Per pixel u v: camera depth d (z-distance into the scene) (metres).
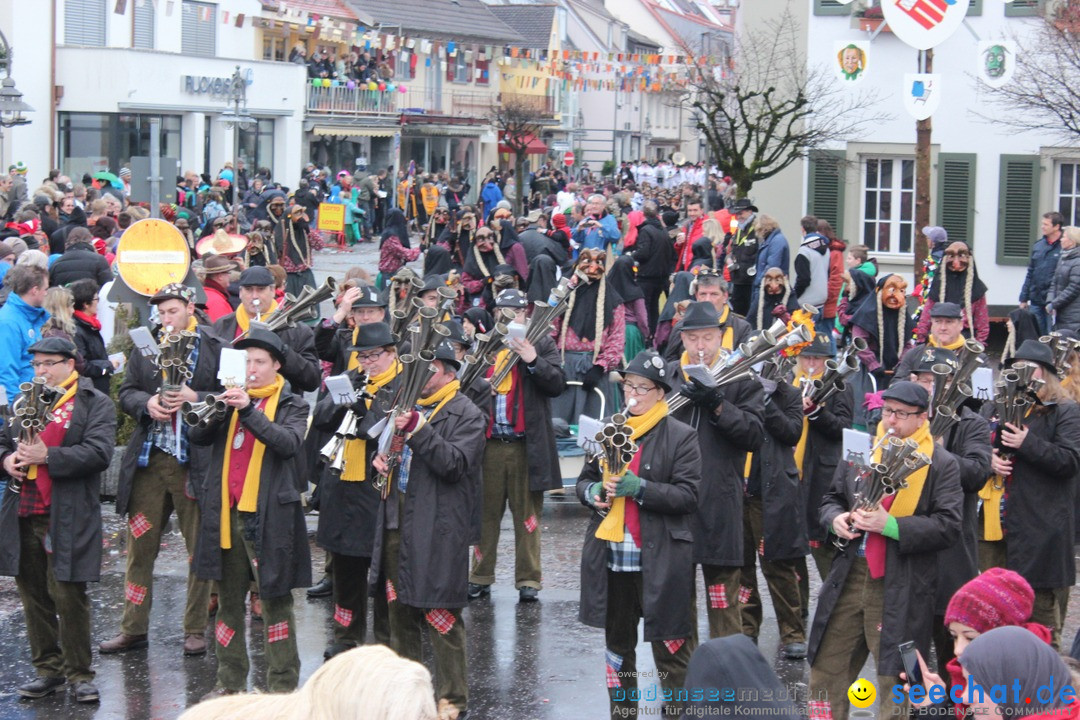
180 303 8.57
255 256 18.52
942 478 6.80
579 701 7.93
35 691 7.95
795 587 8.74
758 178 22.95
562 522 11.91
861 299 16.36
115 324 12.28
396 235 19.89
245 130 43.00
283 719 3.39
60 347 7.84
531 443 9.67
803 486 8.97
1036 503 8.17
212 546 7.62
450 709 6.15
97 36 38.25
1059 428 8.12
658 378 7.12
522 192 53.47
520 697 7.98
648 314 18.81
